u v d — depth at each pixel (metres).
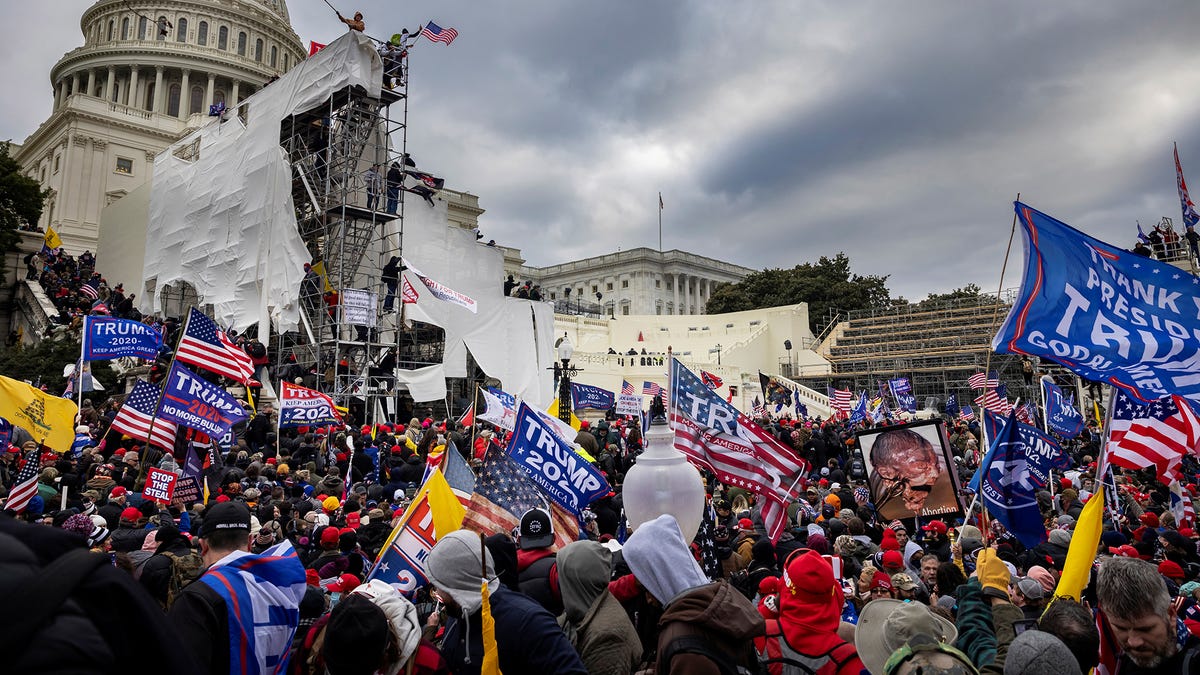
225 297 32.88
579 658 3.47
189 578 5.44
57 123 67.94
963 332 63.78
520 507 5.93
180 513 10.21
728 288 86.44
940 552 8.30
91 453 13.50
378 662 3.32
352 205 29.89
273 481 12.66
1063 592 5.26
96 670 1.41
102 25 82.19
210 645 3.40
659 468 4.99
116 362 31.78
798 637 3.98
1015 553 9.23
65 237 63.59
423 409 36.03
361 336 30.34
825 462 20.47
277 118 32.19
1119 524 10.59
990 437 12.06
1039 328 6.29
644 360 53.19
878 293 84.94
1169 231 42.12
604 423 22.12
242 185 33.03
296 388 14.23
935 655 3.46
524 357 36.19
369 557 8.16
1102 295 6.29
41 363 28.47
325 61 30.59
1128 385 5.82
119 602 1.52
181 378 10.97
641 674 3.99
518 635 3.45
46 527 1.57
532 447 7.35
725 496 11.88
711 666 3.00
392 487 11.18
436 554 3.68
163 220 38.31
